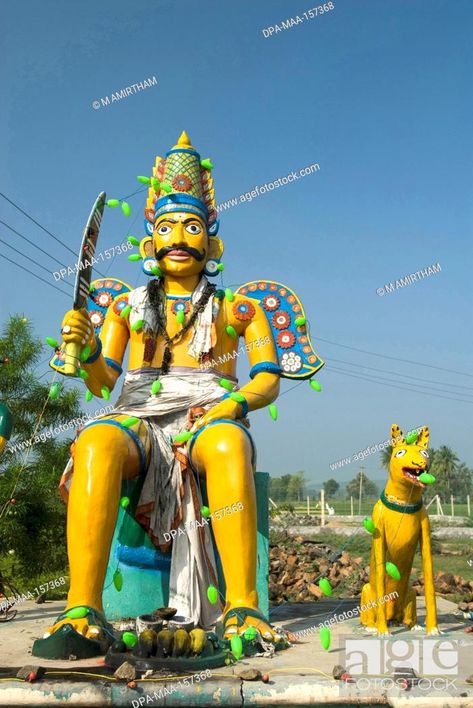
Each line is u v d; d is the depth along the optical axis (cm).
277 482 5453
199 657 442
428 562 582
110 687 404
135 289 713
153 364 675
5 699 400
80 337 586
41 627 639
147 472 609
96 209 549
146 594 614
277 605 847
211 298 689
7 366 1074
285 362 733
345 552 1412
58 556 1103
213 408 617
